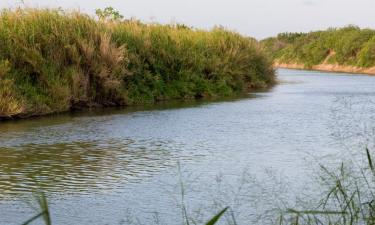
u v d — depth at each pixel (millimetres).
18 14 18766
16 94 16031
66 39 18750
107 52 19500
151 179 8812
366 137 10656
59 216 7074
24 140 12234
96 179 8836
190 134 13156
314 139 12234
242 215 6875
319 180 8195
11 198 7805
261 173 9086
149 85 21781
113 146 11586
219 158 10344
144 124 14828
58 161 10109
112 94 19469
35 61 17125
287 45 89062
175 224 6695
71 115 16734
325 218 6328
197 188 8219
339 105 18891
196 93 23328
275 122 15188
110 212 7223
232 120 15648
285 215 6691
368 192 7000
